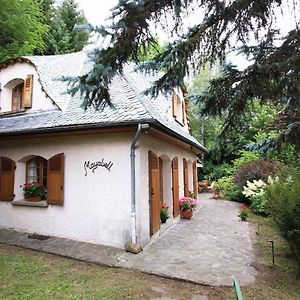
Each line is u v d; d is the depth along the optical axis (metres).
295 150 6.11
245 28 3.81
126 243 6.90
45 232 8.16
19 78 10.09
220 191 18.89
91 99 3.91
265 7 3.54
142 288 4.94
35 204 8.34
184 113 14.64
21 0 10.85
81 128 7.15
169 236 8.20
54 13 24.14
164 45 3.77
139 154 7.20
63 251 6.78
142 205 7.24
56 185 8.01
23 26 10.45
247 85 4.44
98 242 7.39
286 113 5.80
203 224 9.91
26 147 8.77
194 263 6.01
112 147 7.45
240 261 6.16
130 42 3.52
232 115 5.05
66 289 4.89
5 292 4.77
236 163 19.11
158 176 8.57
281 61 3.85
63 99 9.44
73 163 7.91
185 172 12.79
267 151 6.42
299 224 5.47
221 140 5.70
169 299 4.55
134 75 11.31
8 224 8.83
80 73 11.22
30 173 9.16
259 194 11.81
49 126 7.57
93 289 4.90
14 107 10.49
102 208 7.43
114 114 7.31
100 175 7.52
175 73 4.00
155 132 7.71
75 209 7.76
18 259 6.34
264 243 7.58
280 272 5.64
